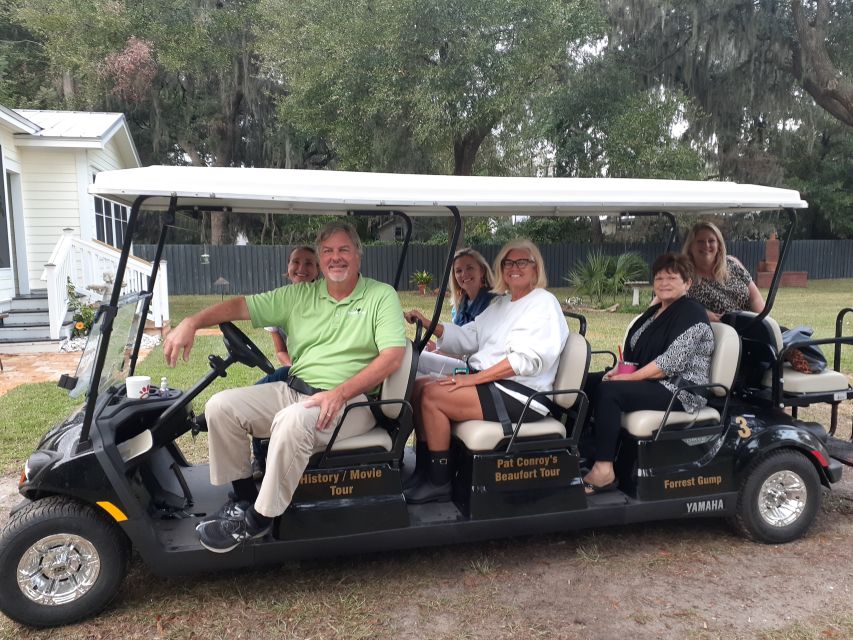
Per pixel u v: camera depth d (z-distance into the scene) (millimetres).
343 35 12859
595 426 3092
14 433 4730
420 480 2998
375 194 2576
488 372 2912
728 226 22781
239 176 2533
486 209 3389
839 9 16281
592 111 16297
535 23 12570
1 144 9258
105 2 17875
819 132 21562
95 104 19078
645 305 12875
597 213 3793
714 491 3078
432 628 2471
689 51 17125
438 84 12539
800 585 2770
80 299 9266
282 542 2557
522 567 2938
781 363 3281
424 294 15656
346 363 2793
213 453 2600
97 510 2486
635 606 2617
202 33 17906
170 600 2658
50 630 2471
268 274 17453
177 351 2609
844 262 22344
